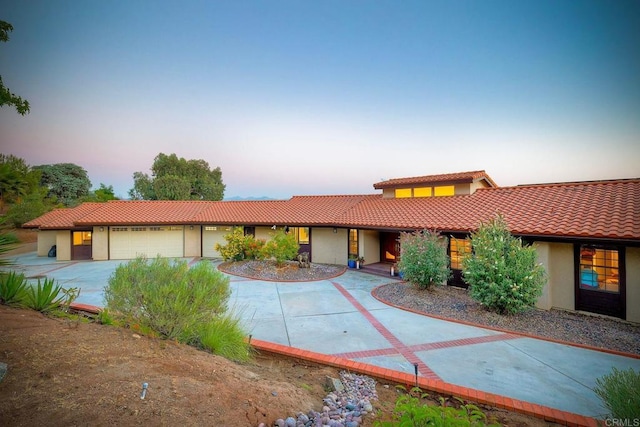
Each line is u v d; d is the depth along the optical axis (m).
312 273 15.88
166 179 38.66
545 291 10.30
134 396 2.98
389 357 6.79
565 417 4.39
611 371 6.24
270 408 3.41
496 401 4.77
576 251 10.05
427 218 14.90
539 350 7.23
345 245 18.81
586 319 9.40
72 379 3.11
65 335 4.09
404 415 3.38
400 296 11.76
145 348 4.24
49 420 2.48
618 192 11.50
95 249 20.56
